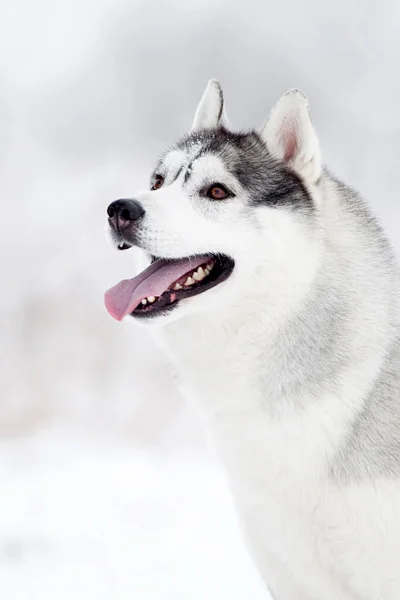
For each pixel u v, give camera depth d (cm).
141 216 537
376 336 526
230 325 533
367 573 511
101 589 712
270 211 544
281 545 535
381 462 507
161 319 529
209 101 643
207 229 539
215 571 763
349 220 557
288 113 574
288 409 517
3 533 874
